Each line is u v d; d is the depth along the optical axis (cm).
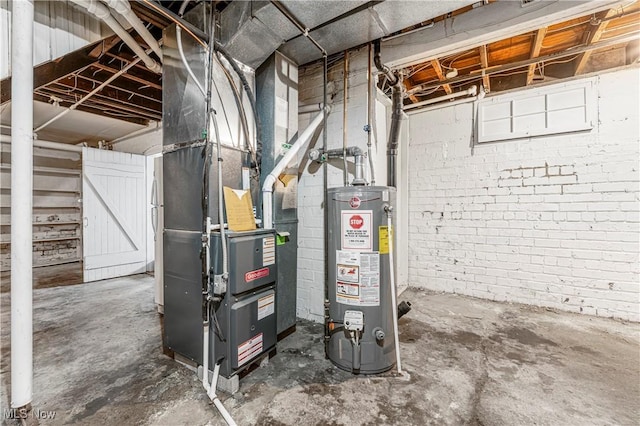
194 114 184
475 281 340
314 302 273
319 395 166
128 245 472
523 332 246
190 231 185
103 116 411
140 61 267
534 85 303
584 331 247
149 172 502
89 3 157
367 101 246
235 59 202
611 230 275
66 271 488
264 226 208
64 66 208
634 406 156
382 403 159
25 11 137
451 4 177
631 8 200
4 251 468
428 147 366
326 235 205
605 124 275
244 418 147
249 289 180
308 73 279
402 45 229
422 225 372
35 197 519
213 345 172
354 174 242
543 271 304
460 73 307
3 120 437
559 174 295
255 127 218
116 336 241
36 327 259
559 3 174
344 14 190
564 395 165
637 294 266
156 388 171
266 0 166
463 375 185
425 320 271
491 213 330
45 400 160
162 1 191
